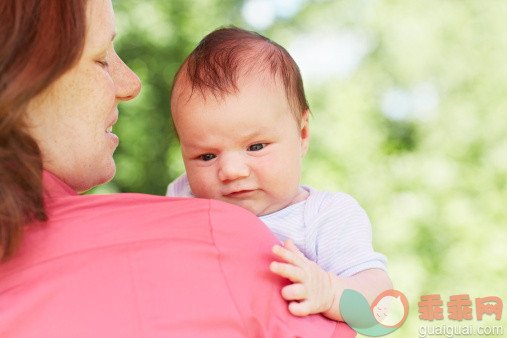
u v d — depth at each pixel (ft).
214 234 2.75
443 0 25.50
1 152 2.51
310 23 27.91
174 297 2.55
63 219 2.65
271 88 3.75
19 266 2.56
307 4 28.25
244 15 26.27
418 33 25.30
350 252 3.53
